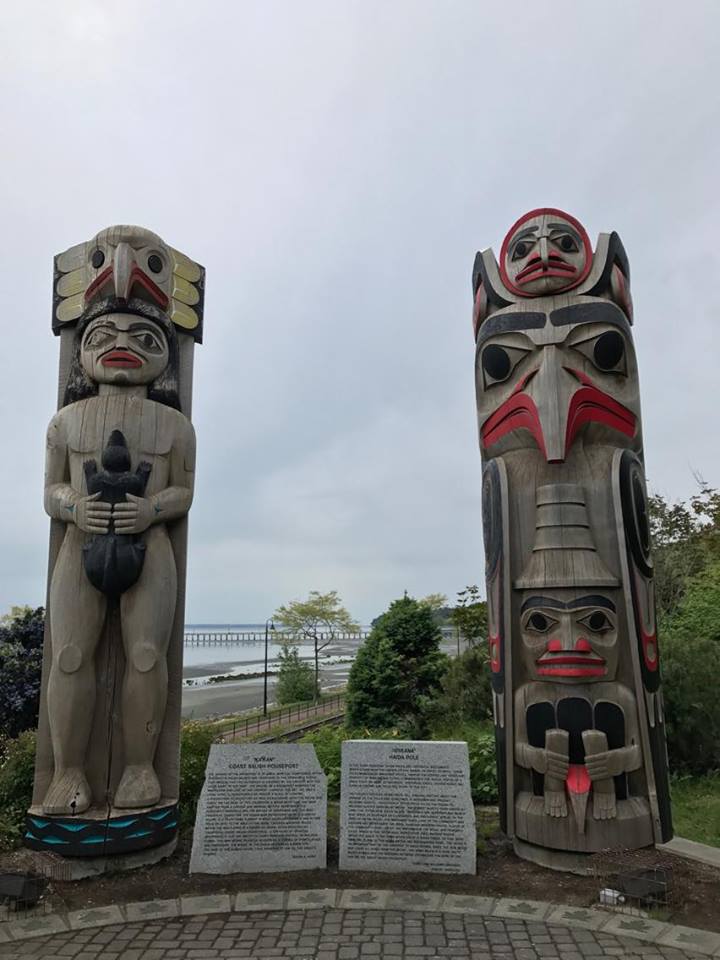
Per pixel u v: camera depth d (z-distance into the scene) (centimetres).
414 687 1809
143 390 640
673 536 2112
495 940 427
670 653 994
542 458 594
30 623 1045
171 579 617
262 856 544
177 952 415
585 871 522
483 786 755
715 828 702
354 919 460
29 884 485
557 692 550
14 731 980
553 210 632
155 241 666
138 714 584
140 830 557
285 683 3666
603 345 593
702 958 404
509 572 581
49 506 616
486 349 634
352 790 554
